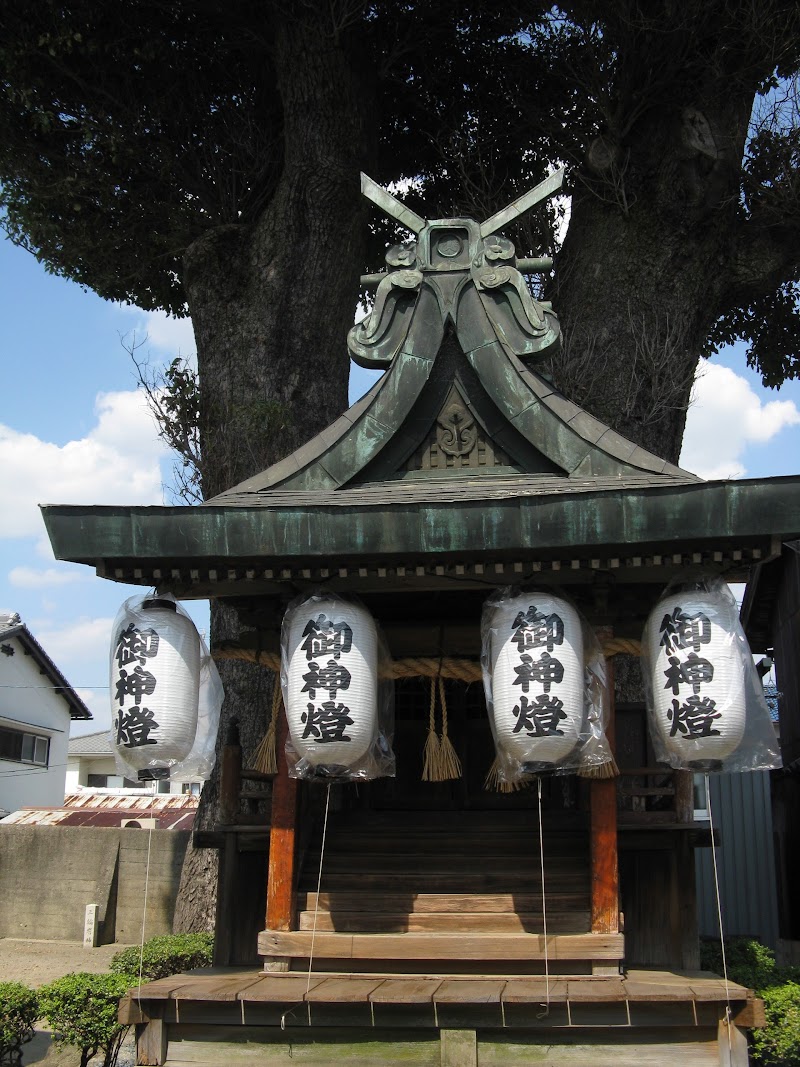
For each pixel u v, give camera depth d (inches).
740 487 223.0
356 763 249.8
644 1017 220.2
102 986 314.0
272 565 247.4
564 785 327.9
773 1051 275.1
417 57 582.9
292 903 258.7
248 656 280.1
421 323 285.7
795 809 610.9
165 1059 229.0
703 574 241.6
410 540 233.5
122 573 251.9
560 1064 220.2
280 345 507.5
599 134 522.3
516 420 276.8
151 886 687.7
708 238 500.1
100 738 1501.0
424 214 683.4
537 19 552.7
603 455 270.7
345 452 280.1
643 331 494.0
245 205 563.8
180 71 539.8
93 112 537.6
